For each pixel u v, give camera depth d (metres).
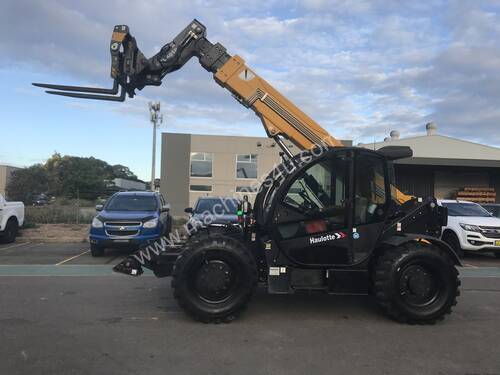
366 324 6.11
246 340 5.40
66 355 4.81
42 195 50.91
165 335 5.55
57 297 7.47
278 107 7.59
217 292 6.09
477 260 12.87
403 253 6.09
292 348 5.14
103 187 75.38
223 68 7.68
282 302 7.28
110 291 7.97
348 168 6.50
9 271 9.93
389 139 33.19
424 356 4.91
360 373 4.43
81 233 17.09
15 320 6.10
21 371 4.37
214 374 4.38
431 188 36.47
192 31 7.77
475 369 4.55
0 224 14.40
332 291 6.35
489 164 32.53
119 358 4.76
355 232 6.42
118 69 7.55
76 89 7.70
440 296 6.15
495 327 6.02
